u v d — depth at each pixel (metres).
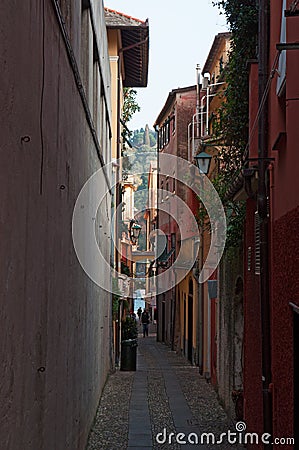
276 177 8.09
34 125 4.93
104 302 16.59
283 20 7.38
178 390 17.50
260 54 8.75
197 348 23.64
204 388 17.95
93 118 12.45
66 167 7.21
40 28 5.16
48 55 5.64
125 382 18.97
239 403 12.32
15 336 4.23
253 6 10.83
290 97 6.77
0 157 3.74
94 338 12.79
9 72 3.96
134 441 11.52
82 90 8.80
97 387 13.97
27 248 4.66
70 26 7.49
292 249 6.80
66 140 7.18
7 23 3.90
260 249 8.69
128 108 25.88
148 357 27.86
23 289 4.51
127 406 15.02
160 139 34.34
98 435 11.95
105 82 15.73
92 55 11.45
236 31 11.02
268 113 8.67
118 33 21.53
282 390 7.46
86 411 10.71
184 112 30.50
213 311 17.94
